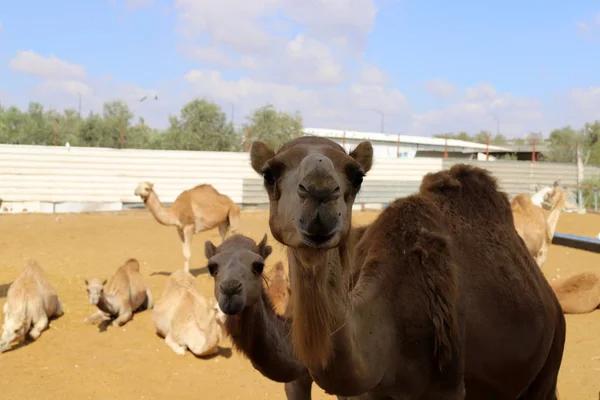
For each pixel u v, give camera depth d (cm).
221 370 708
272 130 3048
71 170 2448
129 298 888
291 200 239
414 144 5022
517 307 376
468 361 362
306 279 252
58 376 660
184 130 3731
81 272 1212
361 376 282
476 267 379
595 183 2909
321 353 258
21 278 801
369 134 5000
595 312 925
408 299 324
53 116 4966
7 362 697
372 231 368
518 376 380
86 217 2122
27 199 2406
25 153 2394
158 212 1182
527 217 1066
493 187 433
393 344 313
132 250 1508
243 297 378
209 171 2606
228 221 1338
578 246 1529
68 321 863
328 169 227
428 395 328
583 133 4994
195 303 777
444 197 410
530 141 4903
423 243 340
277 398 628
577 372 669
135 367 701
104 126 4062
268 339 385
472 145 5106
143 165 2530
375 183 2808
